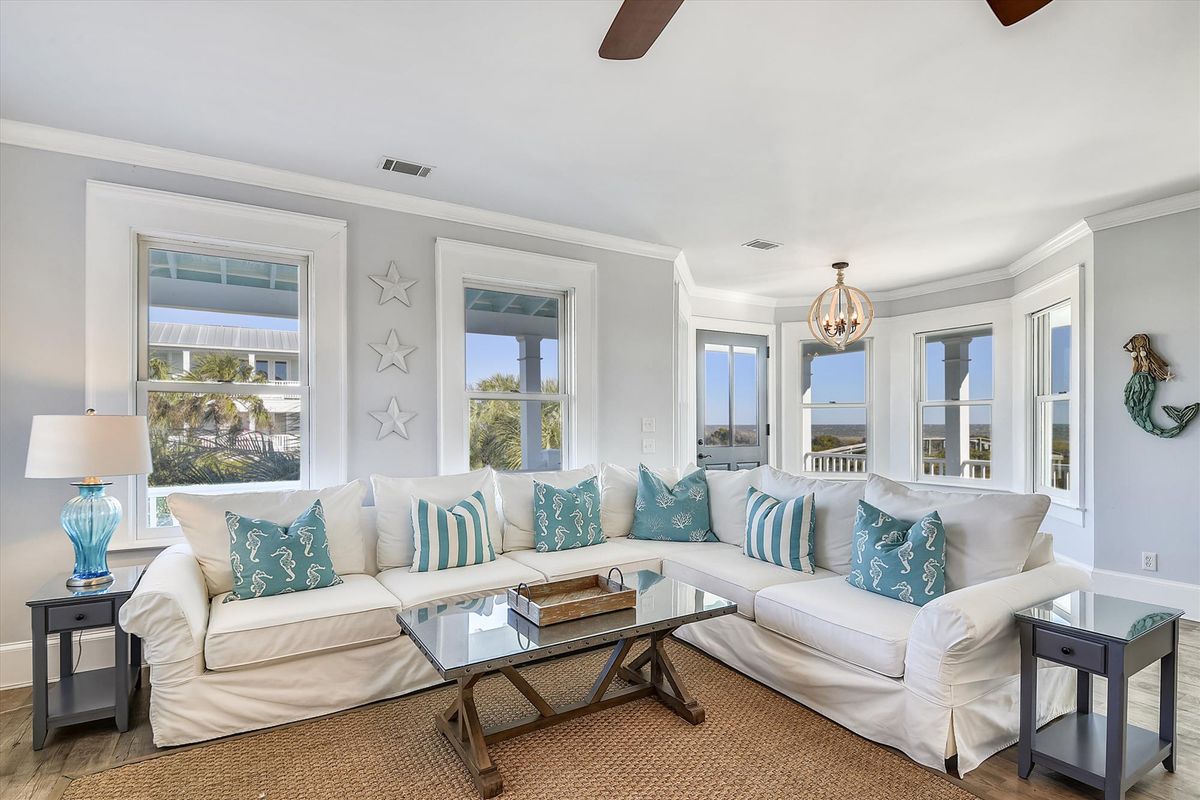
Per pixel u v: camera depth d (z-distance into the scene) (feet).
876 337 20.29
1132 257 12.32
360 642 7.96
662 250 14.75
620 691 8.33
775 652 8.48
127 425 7.93
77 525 7.82
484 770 6.30
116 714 7.40
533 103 8.11
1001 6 5.08
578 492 11.53
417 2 6.10
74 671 8.92
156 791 6.26
